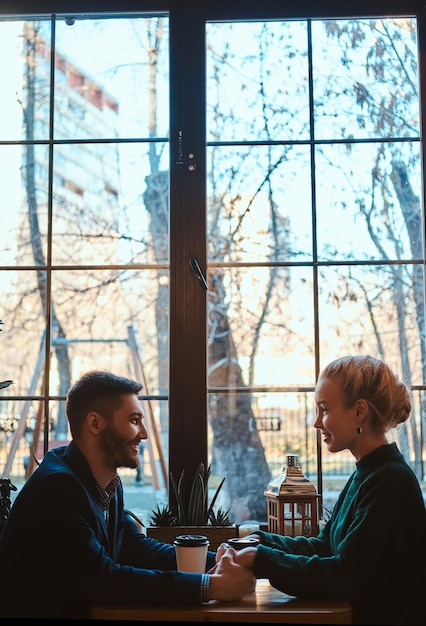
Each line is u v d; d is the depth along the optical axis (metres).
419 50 2.46
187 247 2.36
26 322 3.50
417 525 1.51
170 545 1.87
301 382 2.66
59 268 2.56
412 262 2.49
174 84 2.43
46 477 1.62
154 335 4.42
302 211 2.56
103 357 4.32
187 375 2.31
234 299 2.72
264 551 1.51
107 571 1.52
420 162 2.47
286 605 1.45
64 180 3.56
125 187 3.50
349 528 1.53
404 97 2.53
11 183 2.83
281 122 2.57
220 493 2.75
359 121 2.54
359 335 2.53
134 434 1.74
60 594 1.54
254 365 2.73
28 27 2.68
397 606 1.48
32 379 3.65
